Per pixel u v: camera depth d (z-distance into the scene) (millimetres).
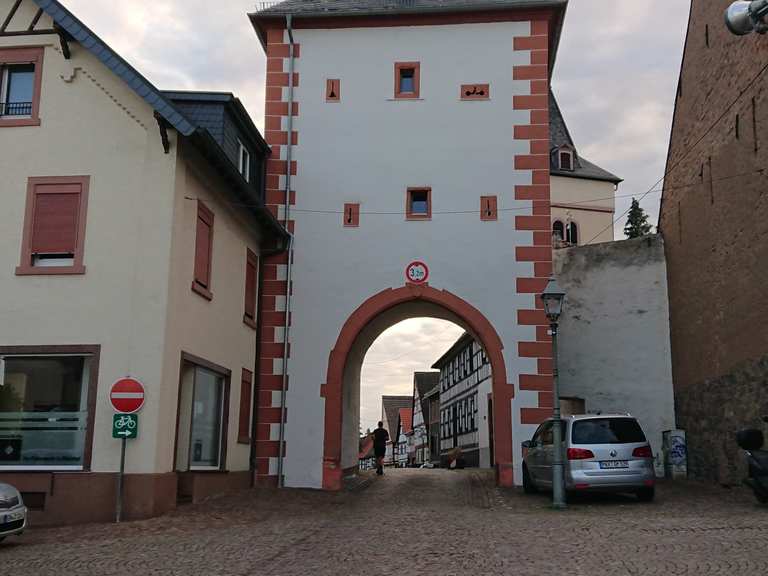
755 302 16656
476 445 40406
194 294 15117
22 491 13312
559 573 8352
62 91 14656
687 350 21328
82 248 14055
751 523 11633
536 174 19609
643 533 10875
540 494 17344
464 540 10633
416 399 73312
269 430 19078
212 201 16172
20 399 13891
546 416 18672
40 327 13859
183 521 12773
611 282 23453
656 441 22406
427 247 19547
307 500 16453
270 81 20516
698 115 20422
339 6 20938
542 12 20188
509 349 18969
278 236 19672
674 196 22438
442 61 20312
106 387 13555
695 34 20750
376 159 20031
